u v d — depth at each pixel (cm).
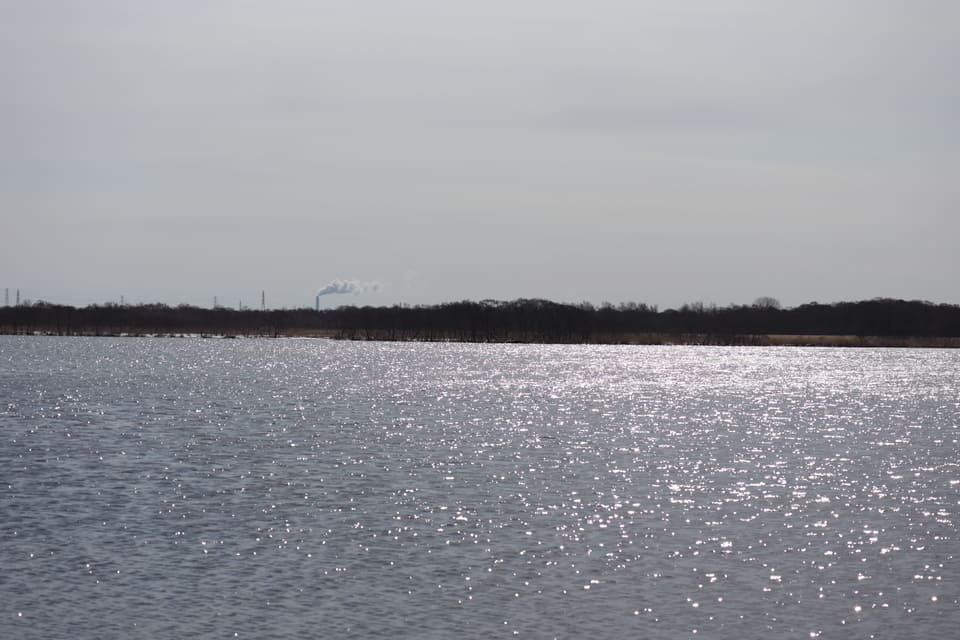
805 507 5659
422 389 15612
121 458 7269
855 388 17338
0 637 3319
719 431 9956
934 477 6900
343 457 7494
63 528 4847
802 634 3431
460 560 4316
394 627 3438
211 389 14788
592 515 5338
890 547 4653
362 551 4459
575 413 11838
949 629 3491
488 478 6575
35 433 8825
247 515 5219
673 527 5053
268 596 3769
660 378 19738
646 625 3500
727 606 3712
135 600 3703
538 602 3734
